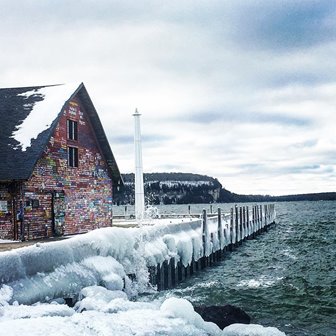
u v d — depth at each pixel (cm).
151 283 1744
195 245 2372
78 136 2469
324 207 15925
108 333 854
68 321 889
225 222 3347
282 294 1884
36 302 1094
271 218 6169
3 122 2262
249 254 3241
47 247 1208
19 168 1989
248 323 1334
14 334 769
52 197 2231
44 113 2250
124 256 1608
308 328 1434
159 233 1969
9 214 2056
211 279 2236
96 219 2608
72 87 2402
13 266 1080
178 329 971
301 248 3541
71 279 1242
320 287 2011
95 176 2625
